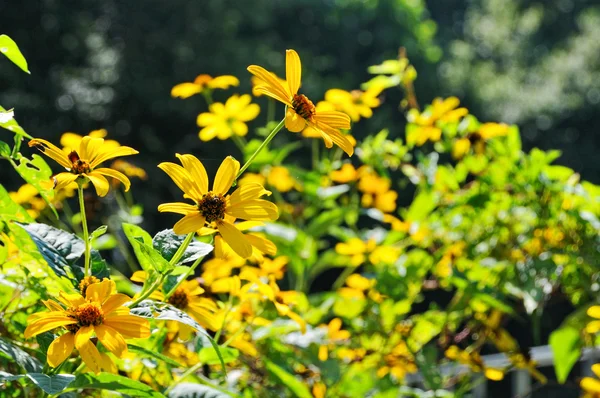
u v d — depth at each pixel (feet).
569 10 38.42
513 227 4.83
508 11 38.14
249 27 27.53
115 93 23.43
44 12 24.32
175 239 2.86
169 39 24.41
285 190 5.15
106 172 2.88
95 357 2.68
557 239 4.70
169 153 23.38
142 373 3.53
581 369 5.74
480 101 30.30
